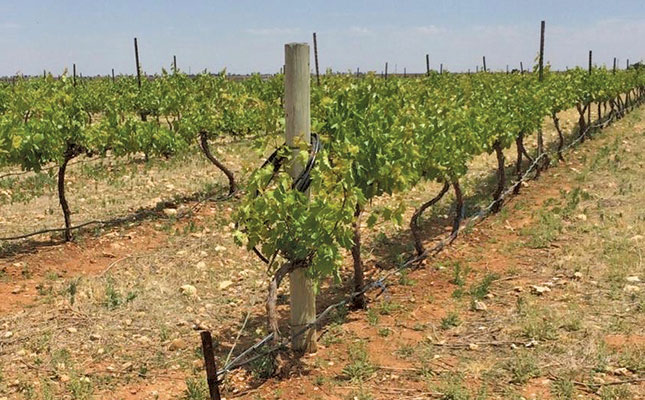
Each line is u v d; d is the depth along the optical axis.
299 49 5.46
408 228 10.41
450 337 6.16
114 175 14.32
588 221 9.85
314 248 5.36
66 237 9.64
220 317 7.04
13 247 9.38
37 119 9.95
